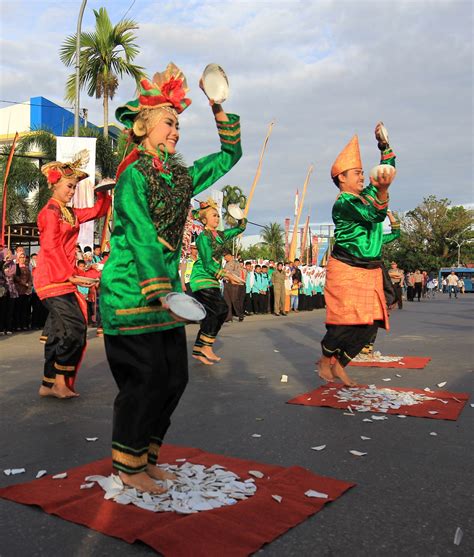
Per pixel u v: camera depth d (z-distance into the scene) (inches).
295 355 337.4
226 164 129.6
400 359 308.8
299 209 1408.7
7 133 1427.2
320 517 108.7
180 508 108.0
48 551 95.7
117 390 233.9
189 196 123.8
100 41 877.2
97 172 859.4
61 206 215.5
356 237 224.5
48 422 182.5
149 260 109.0
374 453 149.3
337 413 192.7
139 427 115.2
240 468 132.8
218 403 209.6
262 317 703.1
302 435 166.1
